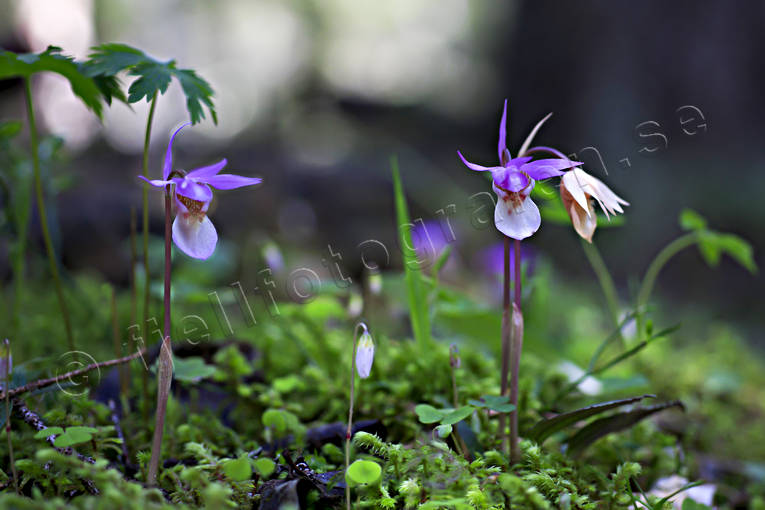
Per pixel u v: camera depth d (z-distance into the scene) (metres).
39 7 2.71
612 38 3.52
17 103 2.46
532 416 0.88
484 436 0.84
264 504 0.78
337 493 0.79
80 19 2.90
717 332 1.76
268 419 0.84
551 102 3.86
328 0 5.79
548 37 3.86
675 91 3.37
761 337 2.34
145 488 0.78
